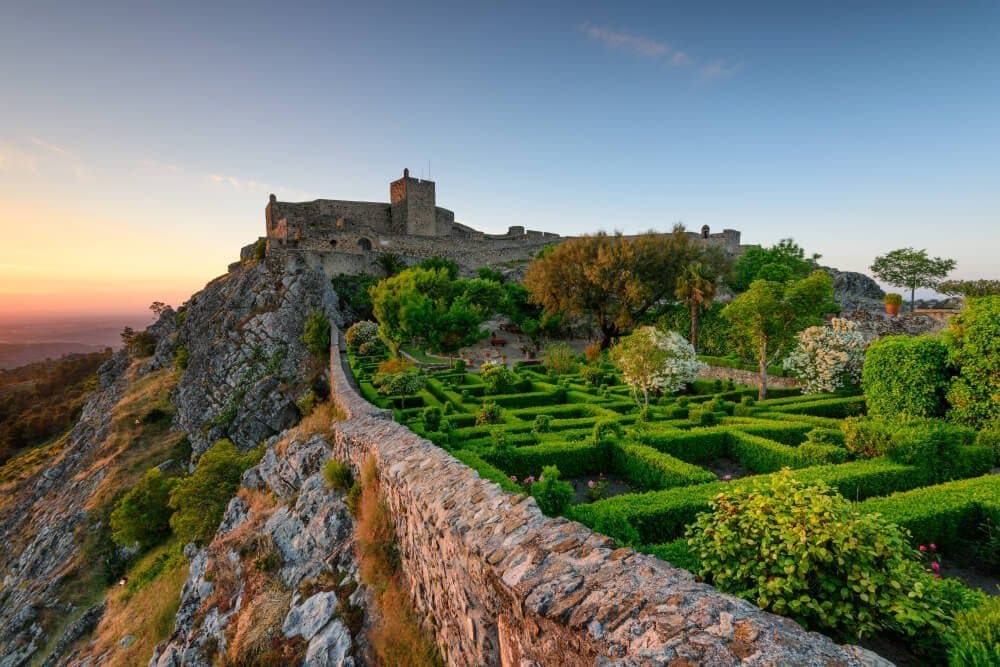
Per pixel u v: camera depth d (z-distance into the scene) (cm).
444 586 597
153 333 7344
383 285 4678
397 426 1146
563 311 4881
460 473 714
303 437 1802
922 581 446
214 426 3972
